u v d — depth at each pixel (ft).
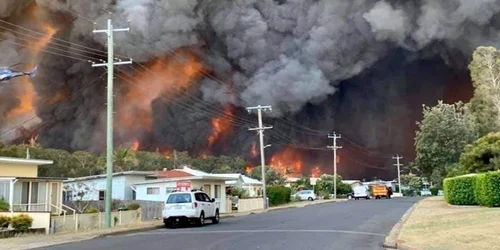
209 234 65.31
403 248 45.88
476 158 116.78
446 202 112.78
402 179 354.54
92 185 140.67
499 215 65.92
